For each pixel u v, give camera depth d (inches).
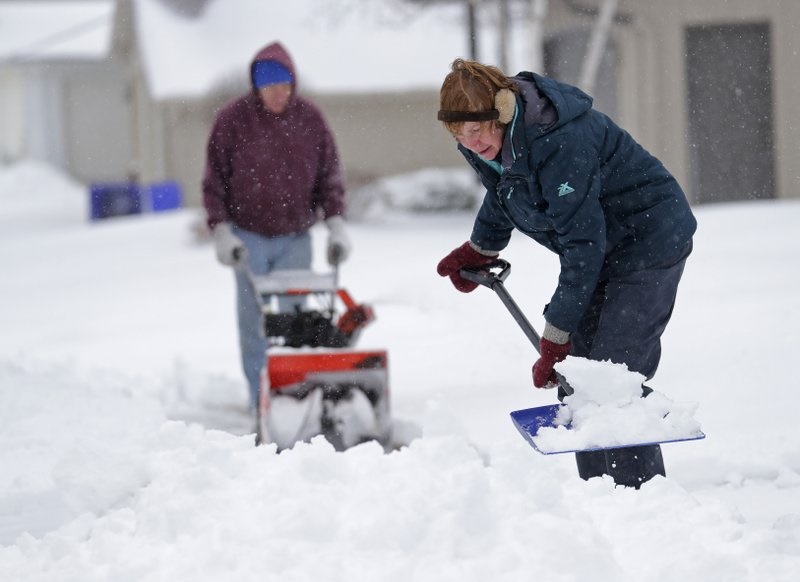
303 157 741.9
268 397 585.6
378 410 587.5
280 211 740.7
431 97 2925.7
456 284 469.7
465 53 2910.9
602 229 395.2
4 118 4623.5
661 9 2049.7
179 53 2920.8
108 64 4424.2
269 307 708.0
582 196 390.6
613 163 407.2
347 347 639.8
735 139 2044.8
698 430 379.6
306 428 575.2
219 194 733.3
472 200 2536.9
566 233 394.6
